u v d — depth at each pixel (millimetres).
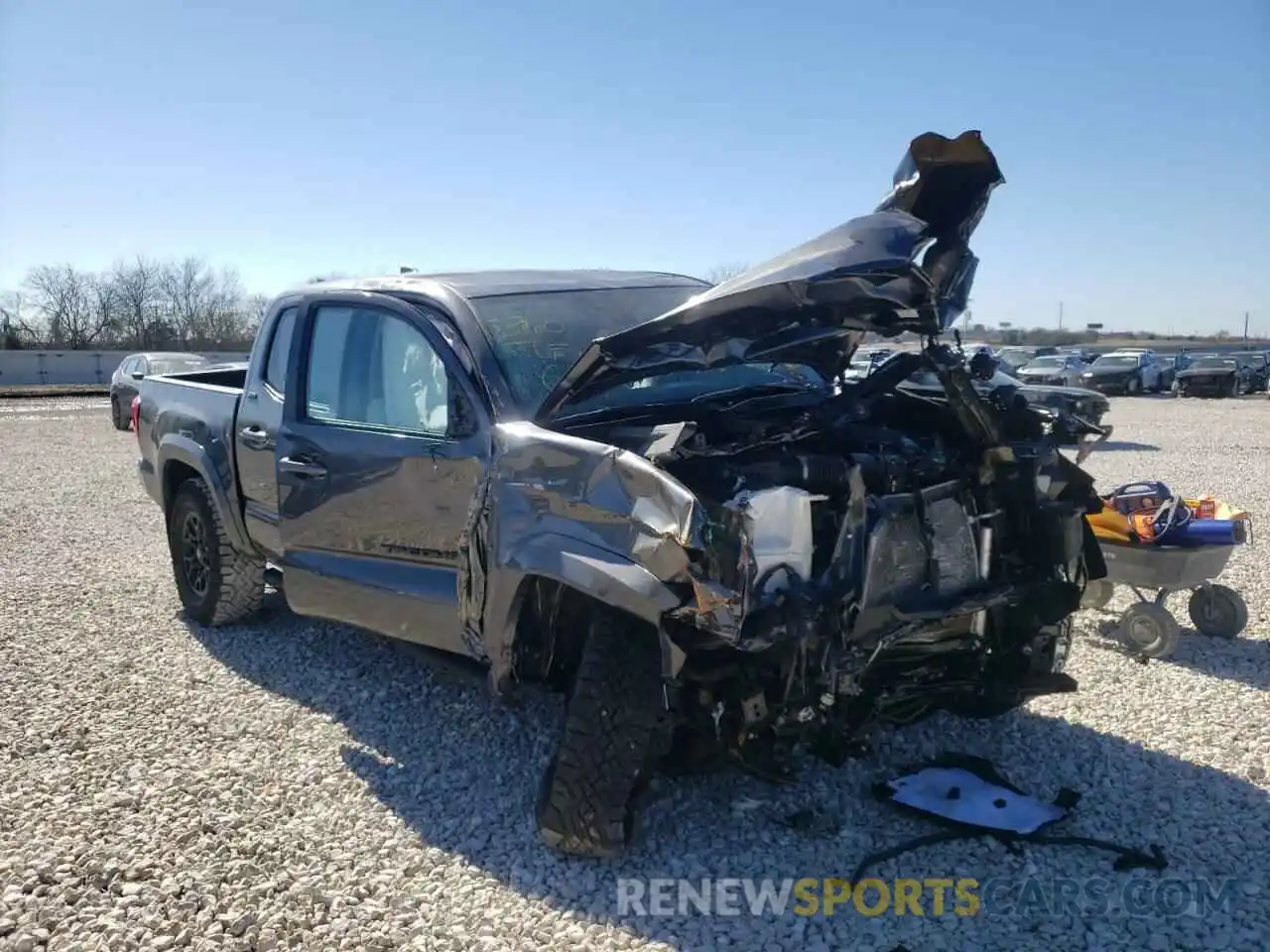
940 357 4004
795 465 3582
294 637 6055
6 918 3232
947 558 3832
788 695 3287
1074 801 3826
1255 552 8141
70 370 44875
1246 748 4379
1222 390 33719
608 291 4879
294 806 3977
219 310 58469
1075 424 4270
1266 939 3029
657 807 3859
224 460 5629
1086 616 6340
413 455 4238
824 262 3447
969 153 3740
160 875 3482
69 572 7809
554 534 3508
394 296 4699
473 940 3107
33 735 4664
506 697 3887
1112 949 2998
